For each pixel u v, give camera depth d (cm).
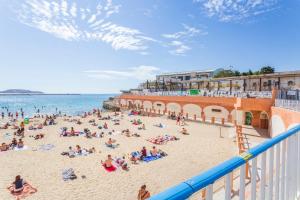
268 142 186
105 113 4556
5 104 9044
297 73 3044
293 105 1562
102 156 1633
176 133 2462
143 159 1555
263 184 180
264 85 3522
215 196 626
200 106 3444
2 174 1289
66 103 10119
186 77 7231
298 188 263
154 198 87
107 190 1119
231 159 138
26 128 2812
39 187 1135
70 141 2094
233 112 2986
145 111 4562
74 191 1102
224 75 6425
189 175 1312
